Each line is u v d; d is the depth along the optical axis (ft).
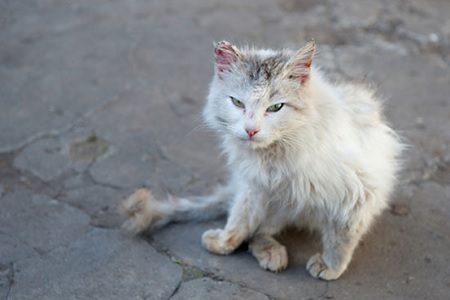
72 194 3.75
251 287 3.30
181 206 3.59
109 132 4.14
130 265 3.39
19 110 4.28
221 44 3.18
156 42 4.90
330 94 3.23
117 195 3.75
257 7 5.42
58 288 3.29
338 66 4.62
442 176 3.86
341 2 5.46
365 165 3.23
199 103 4.36
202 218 3.63
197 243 3.51
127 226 3.51
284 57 3.17
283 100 3.11
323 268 3.34
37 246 3.48
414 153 3.98
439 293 3.27
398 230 3.56
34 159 3.95
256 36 4.94
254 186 3.34
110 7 5.43
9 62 4.69
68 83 4.50
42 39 4.92
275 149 3.19
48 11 5.36
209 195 3.73
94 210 3.67
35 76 4.56
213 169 3.91
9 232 3.54
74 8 5.42
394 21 5.13
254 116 3.11
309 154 3.16
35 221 3.60
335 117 3.18
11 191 3.76
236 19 5.21
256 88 3.11
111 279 3.33
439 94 4.39
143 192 3.50
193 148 4.04
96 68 4.64
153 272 3.36
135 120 4.23
